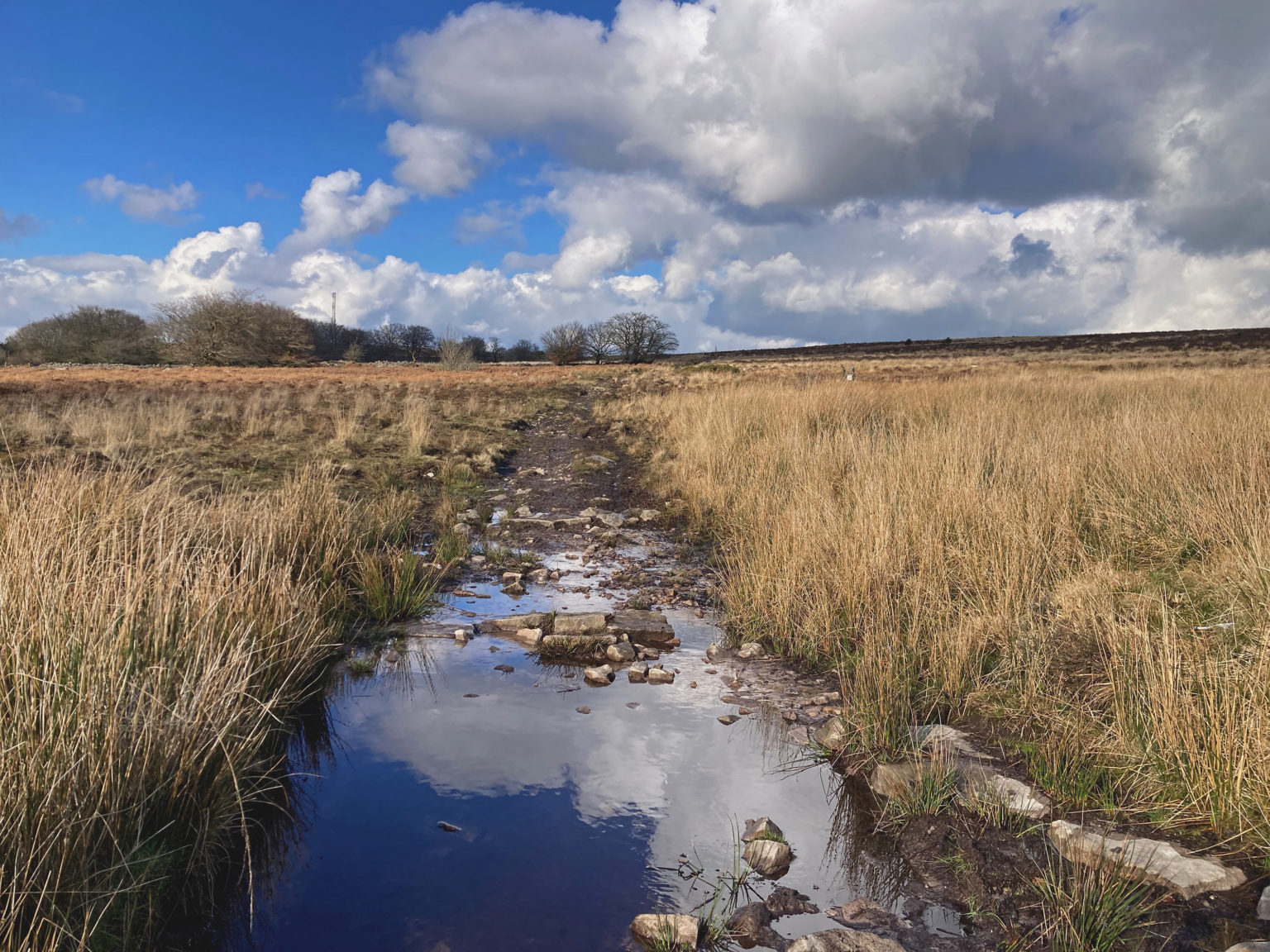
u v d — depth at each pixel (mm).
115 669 2953
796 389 17594
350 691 4715
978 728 4039
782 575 5918
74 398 17781
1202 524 5590
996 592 5129
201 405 18047
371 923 2648
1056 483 6797
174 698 3273
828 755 3926
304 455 11820
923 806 3340
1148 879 2771
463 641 5543
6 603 3385
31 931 2180
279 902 2760
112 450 10531
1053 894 2715
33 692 2744
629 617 6004
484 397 24297
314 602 5293
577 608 6320
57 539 4324
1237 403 9781
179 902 2713
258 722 3422
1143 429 8125
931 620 4973
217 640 3752
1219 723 3219
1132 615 4500
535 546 8445
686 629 5969
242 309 54438
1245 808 2971
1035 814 3217
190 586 4223
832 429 11938
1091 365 36031
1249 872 2793
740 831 3277
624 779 3697
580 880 2918
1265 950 2309
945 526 6312
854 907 2744
